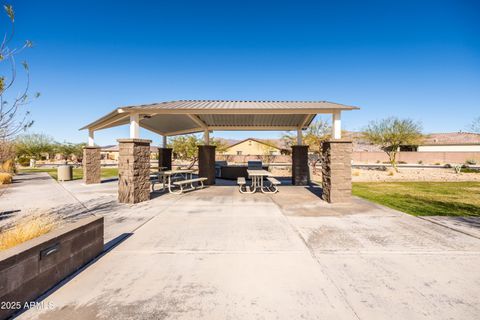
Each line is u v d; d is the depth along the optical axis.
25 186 10.06
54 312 2.00
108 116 7.53
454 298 2.25
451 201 7.21
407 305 2.14
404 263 2.95
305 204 6.41
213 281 2.54
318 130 16.80
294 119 10.20
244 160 26.64
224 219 4.95
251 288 2.41
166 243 3.60
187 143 21.17
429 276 2.64
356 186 10.89
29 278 2.09
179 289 2.39
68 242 2.60
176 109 6.62
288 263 2.96
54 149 34.81
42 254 2.23
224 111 6.70
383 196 8.13
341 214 5.33
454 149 33.75
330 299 2.23
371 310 2.08
